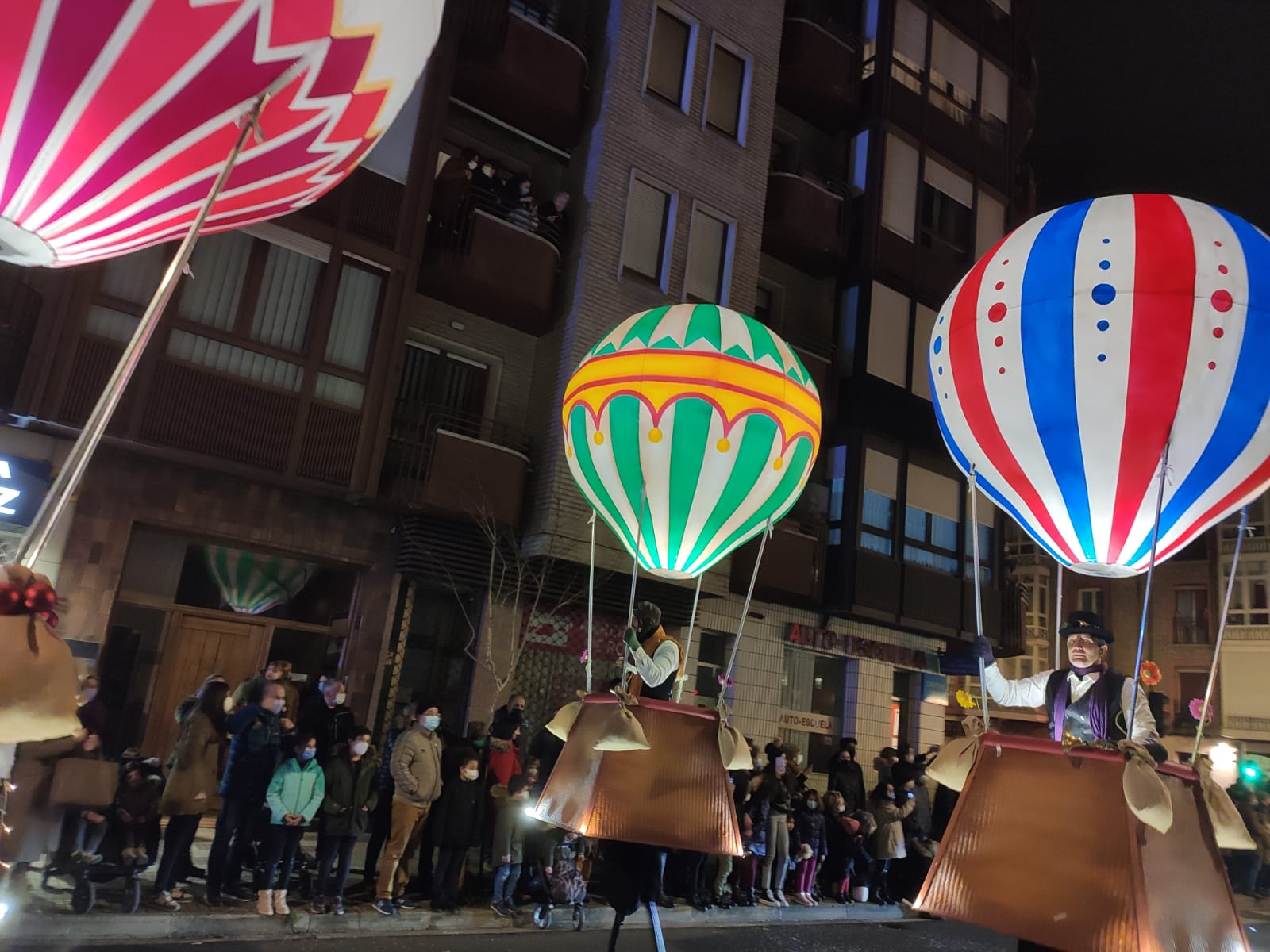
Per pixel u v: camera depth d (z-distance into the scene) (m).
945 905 3.54
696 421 5.65
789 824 11.09
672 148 14.58
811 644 15.32
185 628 10.57
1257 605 30.14
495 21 13.03
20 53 2.57
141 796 7.02
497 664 12.05
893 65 17.89
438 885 8.18
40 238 3.02
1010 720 8.45
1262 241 4.52
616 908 5.12
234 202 3.29
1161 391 4.19
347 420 11.02
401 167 11.95
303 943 7.06
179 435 9.95
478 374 13.46
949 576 16.52
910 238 17.42
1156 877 3.29
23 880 6.62
